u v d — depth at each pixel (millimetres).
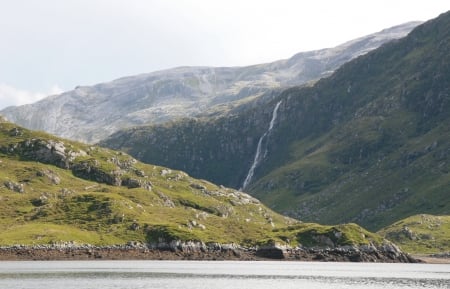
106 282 169500
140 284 167125
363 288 173125
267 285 176250
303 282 188250
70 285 159500
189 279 188000
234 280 189750
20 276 182375
